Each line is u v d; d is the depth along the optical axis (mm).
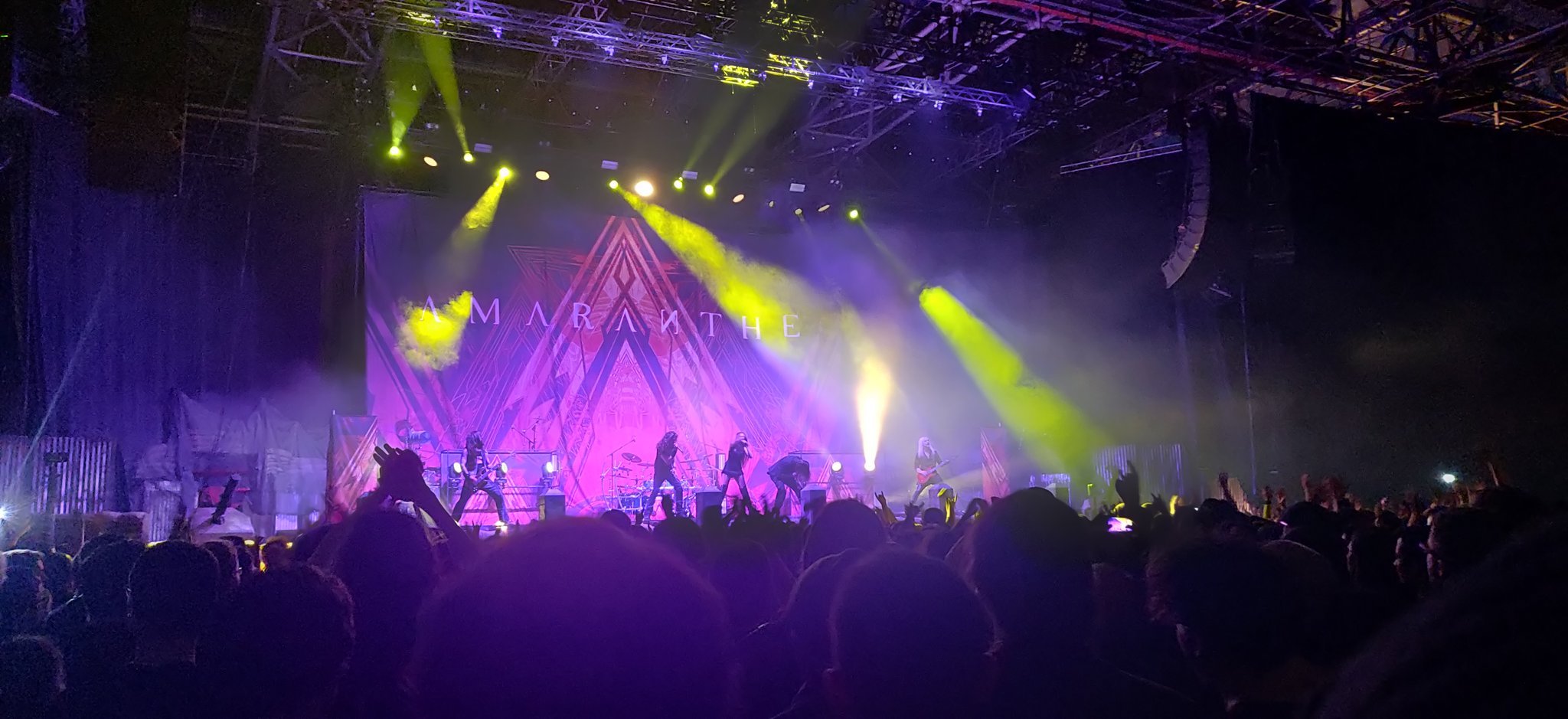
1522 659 1112
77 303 13578
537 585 1577
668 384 18391
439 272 17047
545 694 1547
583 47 13820
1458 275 12828
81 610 2963
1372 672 1241
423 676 1601
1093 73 14922
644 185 18062
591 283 18125
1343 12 12914
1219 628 2361
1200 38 13062
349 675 2410
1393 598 3170
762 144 17812
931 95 14797
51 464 11500
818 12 13086
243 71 14297
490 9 12430
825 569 2629
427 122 16297
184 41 12797
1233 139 12586
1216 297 13375
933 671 1802
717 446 18516
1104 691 2180
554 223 18031
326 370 17016
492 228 17516
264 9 12672
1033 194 18344
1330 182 12281
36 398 12812
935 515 6605
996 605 2221
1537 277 13180
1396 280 12516
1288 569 2428
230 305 16484
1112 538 3592
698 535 3828
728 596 3430
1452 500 6598
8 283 12211
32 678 2633
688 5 13117
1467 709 1123
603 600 1572
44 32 11281
